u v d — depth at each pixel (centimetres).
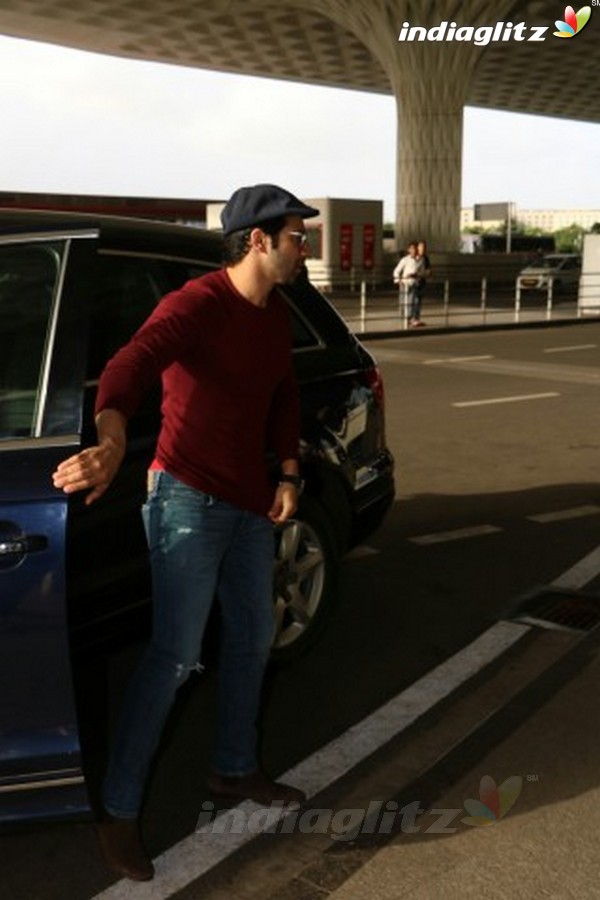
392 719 330
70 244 263
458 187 3481
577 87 6481
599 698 343
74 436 245
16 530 229
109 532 282
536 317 2245
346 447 379
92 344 296
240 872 247
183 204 3778
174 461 237
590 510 591
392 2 3262
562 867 247
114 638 290
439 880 242
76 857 254
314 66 5650
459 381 1171
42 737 233
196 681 349
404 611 429
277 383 244
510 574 478
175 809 276
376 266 3120
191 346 226
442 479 671
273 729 322
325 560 366
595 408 964
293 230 227
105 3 4212
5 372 254
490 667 371
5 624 227
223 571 254
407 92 3406
